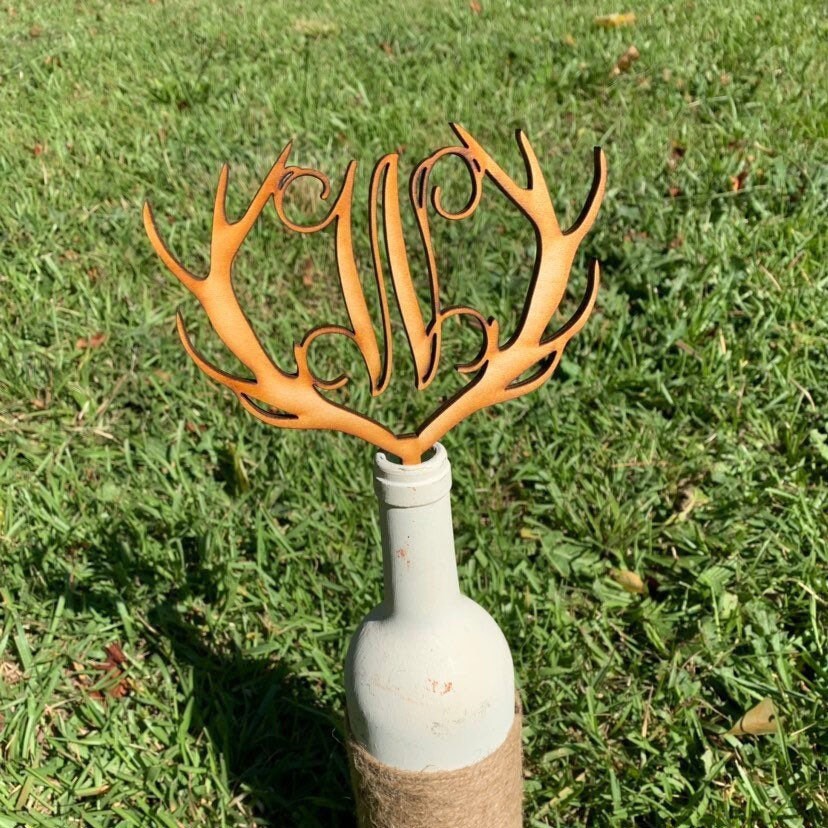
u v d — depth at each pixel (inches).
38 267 38.9
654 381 32.7
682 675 24.0
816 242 37.8
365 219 42.7
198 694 23.9
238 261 40.2
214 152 47.6
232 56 61.1
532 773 22.5
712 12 63.8
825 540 27.1
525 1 69.7
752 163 43.4
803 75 52.2
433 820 17.2
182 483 30.0
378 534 28.0
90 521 28.4
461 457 30.7
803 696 23.2
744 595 25.8
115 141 49.8
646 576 27.3
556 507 28.6
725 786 22.0
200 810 21.8
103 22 71.1
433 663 16.2
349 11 69.8
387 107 51.3
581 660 24.3
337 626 25.6
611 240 39.2
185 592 26.3
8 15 74.3
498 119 50.2
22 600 26.1
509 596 25.8
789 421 30.9
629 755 22.8
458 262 39.2
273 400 15.4
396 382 34.0
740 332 34.9
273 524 28.4
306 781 22.7
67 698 24.1
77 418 32.7
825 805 21.0
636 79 54.2
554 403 32.4
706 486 29.6
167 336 36.4
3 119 52.2
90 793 22.1
